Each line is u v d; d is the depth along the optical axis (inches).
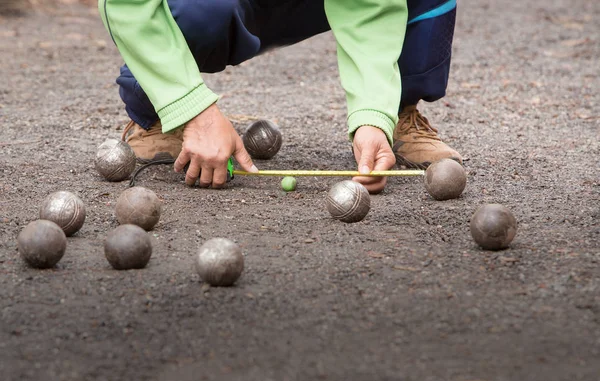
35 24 453.7
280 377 99.5
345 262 138.5
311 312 118.2
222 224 159.5
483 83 323.3
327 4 182.2
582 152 220.8
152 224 155.0
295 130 249.1
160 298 123.0
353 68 179.5
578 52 387.9
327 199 160.7
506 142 233.1
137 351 106.3
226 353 105.7
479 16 503.5
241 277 131.6
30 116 264.1
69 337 110.5
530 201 175.0
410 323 114.5
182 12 171.5
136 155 200.1
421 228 156.7
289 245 147.3
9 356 105.2
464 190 183.3
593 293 124.3
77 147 225.5
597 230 154.6
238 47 184.9
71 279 130.5
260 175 195.0
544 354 105.3
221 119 171.2
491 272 133.3
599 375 100.0
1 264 137.2
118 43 169.6
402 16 180.7
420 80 191.2
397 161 199.0
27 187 185.3
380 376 99.7
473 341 109.0
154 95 167.8
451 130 249.1
